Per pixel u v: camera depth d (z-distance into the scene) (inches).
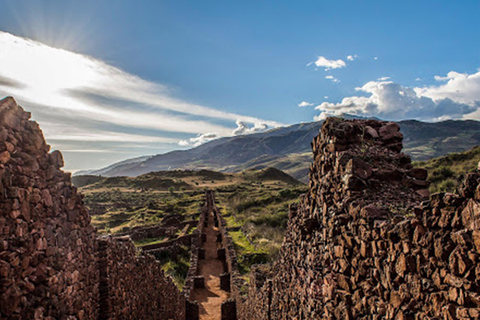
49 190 192.9
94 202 3041.3
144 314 375.2
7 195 152.8
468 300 112.3
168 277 542.9
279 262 379.6
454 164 1021.8
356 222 193.3
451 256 120.3
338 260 213.6
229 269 844.0
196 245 1163.9
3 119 152.3
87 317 236.2
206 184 5118.1
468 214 115.6
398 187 216.2
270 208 1788.9
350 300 197.0
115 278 282.8
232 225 1504.7
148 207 2532.0
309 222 264.2
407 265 144.7
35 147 179.8
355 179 212.5
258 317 468.1
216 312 691.4
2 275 147.4
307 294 263.6
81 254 232.5
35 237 174.9
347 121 264.5
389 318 155.3
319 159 275.7
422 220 138.0
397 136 255.8
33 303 170.4
